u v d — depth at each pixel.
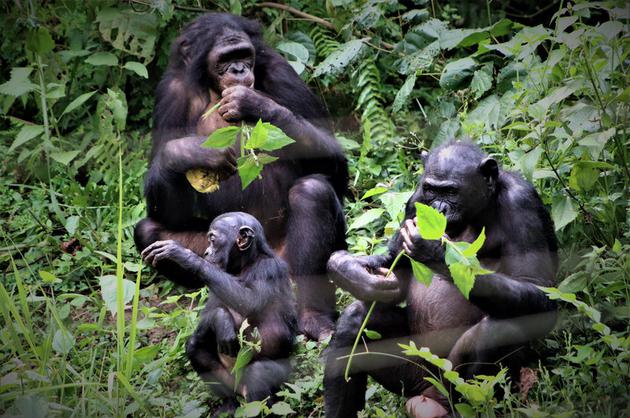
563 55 11.91
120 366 9.99
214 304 10.69
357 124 17.80
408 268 10.16
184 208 12.76
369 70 16.91
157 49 17.36
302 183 12.30
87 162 16.23
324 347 11.16
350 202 14.81
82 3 16.91
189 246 12.74
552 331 10.38
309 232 12.03
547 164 12.02
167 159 12.39
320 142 12.82
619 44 11.91
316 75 16.12
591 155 11.42
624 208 11.79
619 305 11.01
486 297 8.79
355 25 17.14
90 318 12.59
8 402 9.54
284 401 9.95
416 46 16.12
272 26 17.28
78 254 13.70
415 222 9.20
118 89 16.30
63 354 10.12
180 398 9.94
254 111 12.25
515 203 9.62
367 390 9.97
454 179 9.41
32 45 15.14
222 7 17.25
